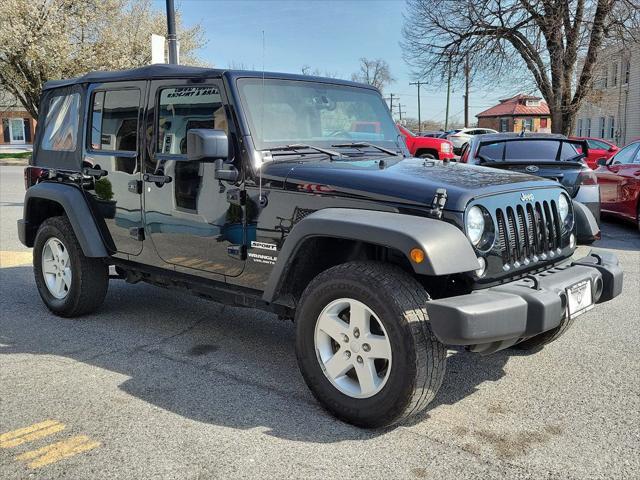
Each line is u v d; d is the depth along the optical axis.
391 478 2.88
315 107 4.31
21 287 6.60
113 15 32.19
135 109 4.61
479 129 35.78
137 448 3.16
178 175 4.27
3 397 3.79
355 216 3.28
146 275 4.93
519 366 4.31
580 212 4.29
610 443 3.21
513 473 2.93
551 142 8.75
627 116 35.97
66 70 30.95
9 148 52.31
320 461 3.04
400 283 3.19
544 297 3.17
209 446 3.18
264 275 3.85
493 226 3.33
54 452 3.12
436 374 3.16
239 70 4.03
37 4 29.92
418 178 3.48
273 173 3.75
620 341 4.80
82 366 4.32
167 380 4.07
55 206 5.62
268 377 4.14
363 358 3.29
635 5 21.58
